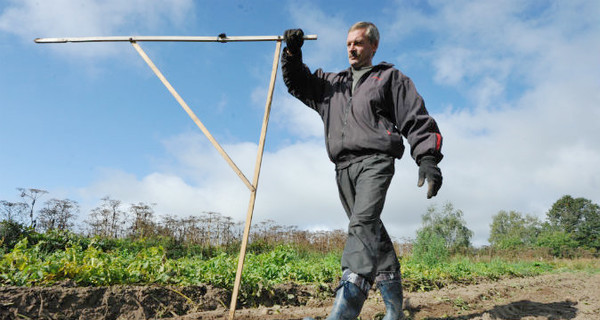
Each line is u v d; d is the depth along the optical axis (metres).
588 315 3.63
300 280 5.61
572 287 6.69
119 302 3.17
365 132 2.34
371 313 3.22
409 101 2.39
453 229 27.97
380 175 2.30
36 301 2.88
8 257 3.95
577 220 71.06
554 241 47.50
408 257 15.45
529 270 12.33
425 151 2.23
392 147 2.32
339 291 2.11
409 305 3.66
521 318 3.39
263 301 3.99
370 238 2.19
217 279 4.14
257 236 17.19
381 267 2.52
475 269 10.03
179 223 15.62
